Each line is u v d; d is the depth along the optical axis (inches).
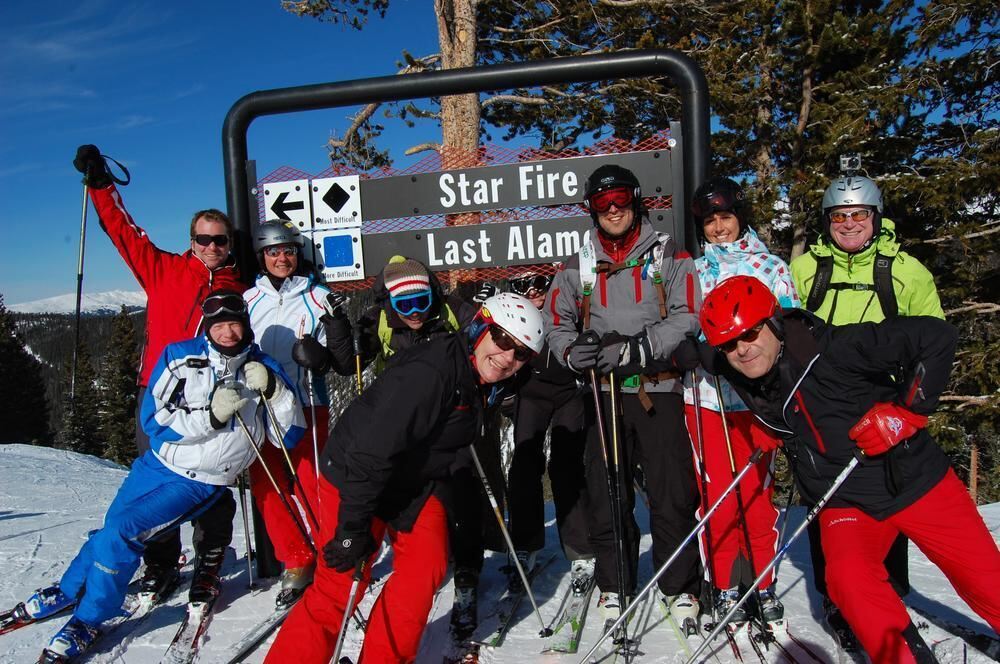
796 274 118.7
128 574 115.6
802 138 519.8
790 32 505.4
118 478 297.6
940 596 130.4
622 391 117.3
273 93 147.7
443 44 408.5
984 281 489.4
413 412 85.7
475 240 150.3
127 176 139.9
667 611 124.2
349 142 475.2
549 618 126.5
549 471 134.7
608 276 116.7
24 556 165.3
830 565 88.4
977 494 580.7
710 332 86.7
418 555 91.2
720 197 112.3
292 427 125.0
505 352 88.8
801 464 93.9
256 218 153.7
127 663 113.4
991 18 474.0
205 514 126.4
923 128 522.9
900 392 84.7
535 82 142.5
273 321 138.3
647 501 119.5
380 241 152.6
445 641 117.9
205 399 117.8
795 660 106.5
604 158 144.6
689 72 135.7
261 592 141.5
